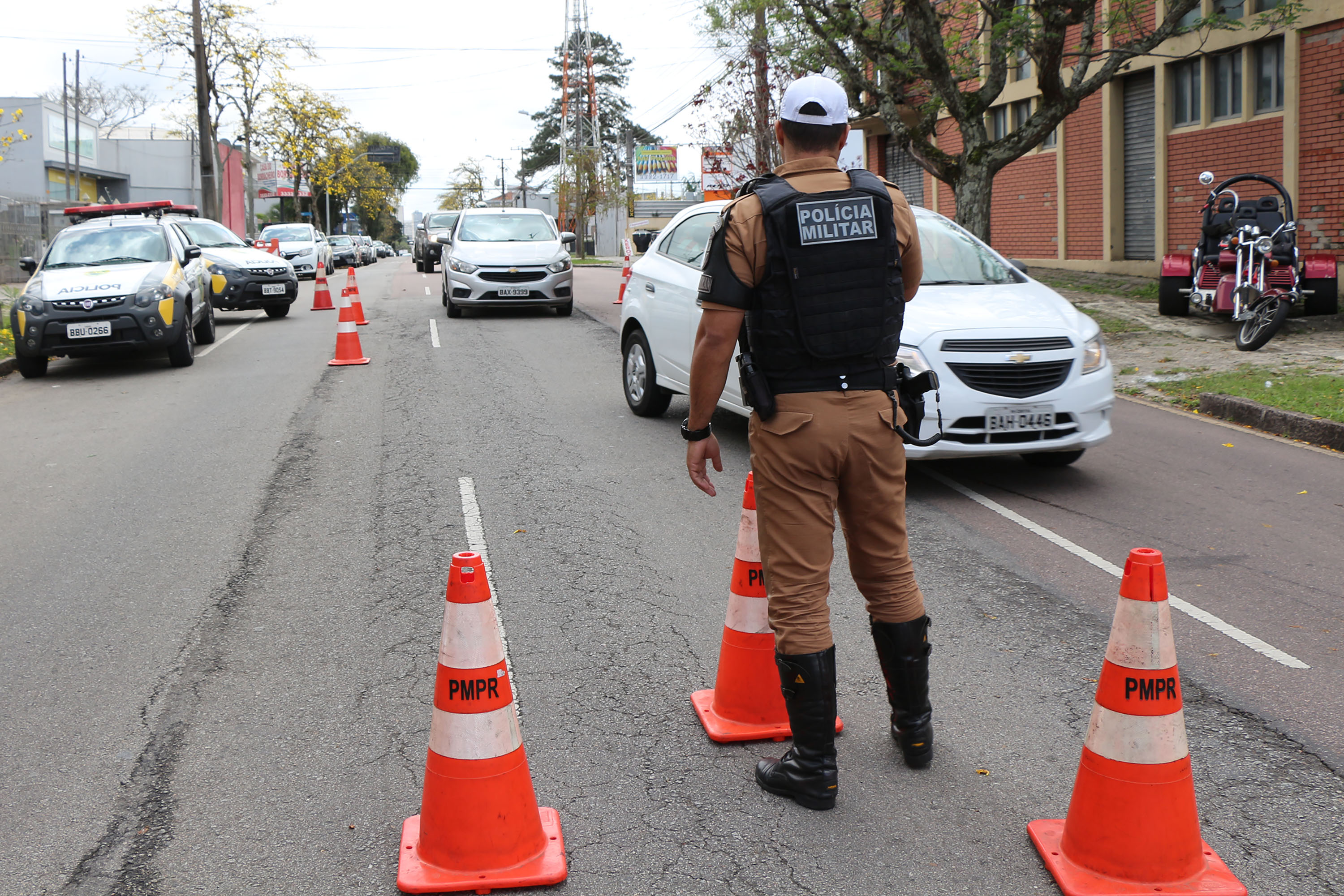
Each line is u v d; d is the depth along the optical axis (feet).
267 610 16.53
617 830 10.50
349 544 19.67
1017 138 46.73
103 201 183.83
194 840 10.43
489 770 9.55
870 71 64.49
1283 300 37.52
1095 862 9.33
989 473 24.32
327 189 215.72
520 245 58.80
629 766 11.76
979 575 17.72
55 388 38.86
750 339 10.66
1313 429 26.53
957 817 10.66
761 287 10.38
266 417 31.55
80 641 15.46
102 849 10.30
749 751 12.09
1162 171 58.80
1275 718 12.64
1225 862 9.80
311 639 15.37
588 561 18.53
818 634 10.73
